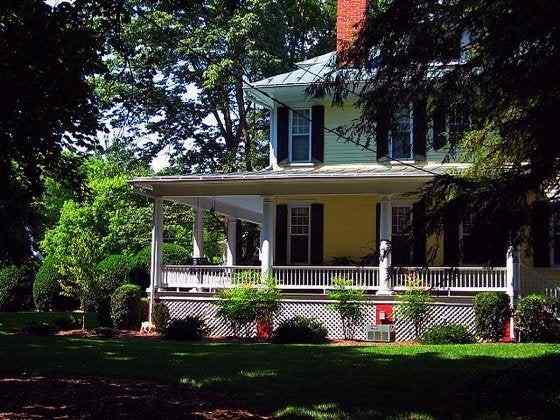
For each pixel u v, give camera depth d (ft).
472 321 62.54
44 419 28.12
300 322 62.18
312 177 65.00
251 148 112.37
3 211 44.21
